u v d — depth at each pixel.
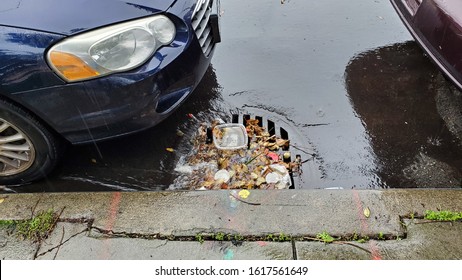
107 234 2.09
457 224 2.05
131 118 2.40
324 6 3.99
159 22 2.27
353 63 3.37
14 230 2.14
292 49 3.52
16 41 2.07
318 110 3.00
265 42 3.61
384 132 2.83
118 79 2.21
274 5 4.02
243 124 2.93
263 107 3.04
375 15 3.86
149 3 2.26
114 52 2.15
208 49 2.76
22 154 2.48
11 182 2.63
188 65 2.47
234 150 2.73
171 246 2.04
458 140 2.76
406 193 2.19
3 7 2.15
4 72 2.08
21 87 2.13
